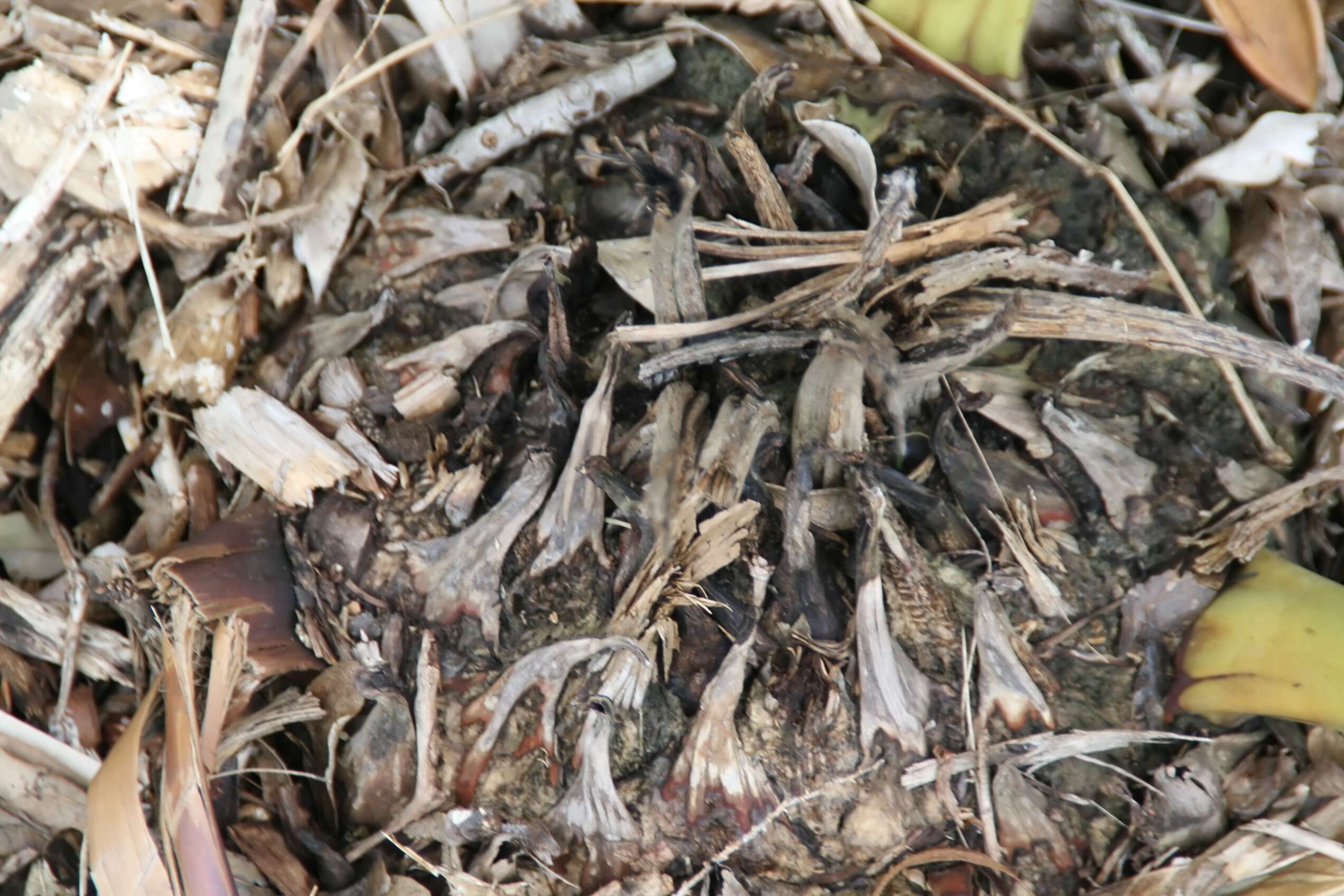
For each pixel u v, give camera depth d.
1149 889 1.01
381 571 1.02
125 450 1.04
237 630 1.01
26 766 1.03
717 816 1.01
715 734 1.00
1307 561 1.04
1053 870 1.01
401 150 1.05
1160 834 1.01
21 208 1.02
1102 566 1.02
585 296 1.03
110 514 1.05
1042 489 1.02
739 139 1.02
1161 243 1.04
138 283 1.04
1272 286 1.04
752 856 1.01
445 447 1.03
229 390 1.04
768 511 1.01
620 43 1.05
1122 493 1.02
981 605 1.01
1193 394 1.03
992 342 1.00
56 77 1.02
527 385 1.04
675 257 1.00
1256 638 1.01
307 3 1.05
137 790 0.99
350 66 1.04
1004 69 1.05
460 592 1.02
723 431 1.00
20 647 1.04
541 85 1.05
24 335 1.03
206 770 1.00
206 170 1.03
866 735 1.00
